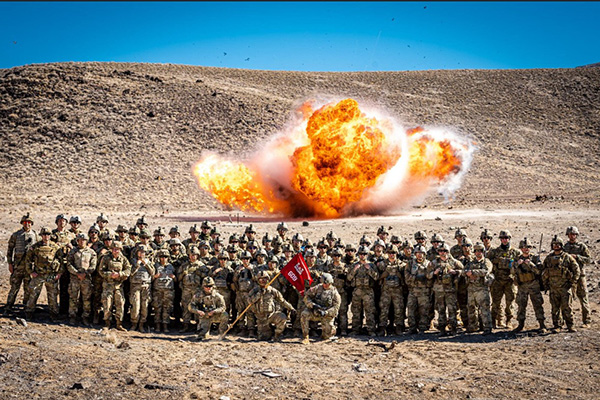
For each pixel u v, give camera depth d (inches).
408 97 3890.3
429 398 340.5
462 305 557.0
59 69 3543.3
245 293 541.6
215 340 512.7
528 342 484.7
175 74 3924.7
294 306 571.8
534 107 3693.4
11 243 553.6
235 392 346.0
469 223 1280.8
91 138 2768.2
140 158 2591.0
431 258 563.8
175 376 372.2
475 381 373.7
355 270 546.0
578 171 2701.8
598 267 783.7
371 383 372.8
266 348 481.1
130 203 2090.3
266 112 3193.9
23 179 2357.3
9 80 3358.8
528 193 2236.7
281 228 646.5
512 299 554.3
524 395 343.6
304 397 340.5
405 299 566.9
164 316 546.0
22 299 635.5
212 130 2913.4
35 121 2923.2
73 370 372.5
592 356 428.1
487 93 3971.5
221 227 1330.0
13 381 344.2
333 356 454.0
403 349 475.2
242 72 4355.3
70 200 2090.3
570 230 533.3
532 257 532.1
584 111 3599.9
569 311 509.7
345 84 4175.7
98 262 550.3
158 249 575.5
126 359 412.8
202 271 553.6
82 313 579.2
